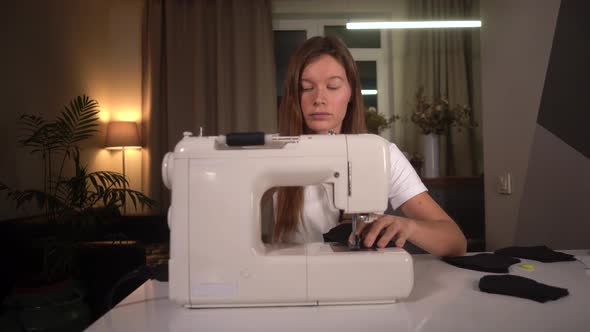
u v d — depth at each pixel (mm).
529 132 1788
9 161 2645
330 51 1167
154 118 4004
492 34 2111
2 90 2594
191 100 4043
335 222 1195
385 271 694
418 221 935
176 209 710
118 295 2266
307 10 4293
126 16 4242
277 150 743
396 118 3713
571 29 1499
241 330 598
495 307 675
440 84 4039
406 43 4090
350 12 4305
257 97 3982
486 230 2223
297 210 1158
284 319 644
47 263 2129
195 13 4008
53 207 2277
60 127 2434
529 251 1066
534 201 1762
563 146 1562
